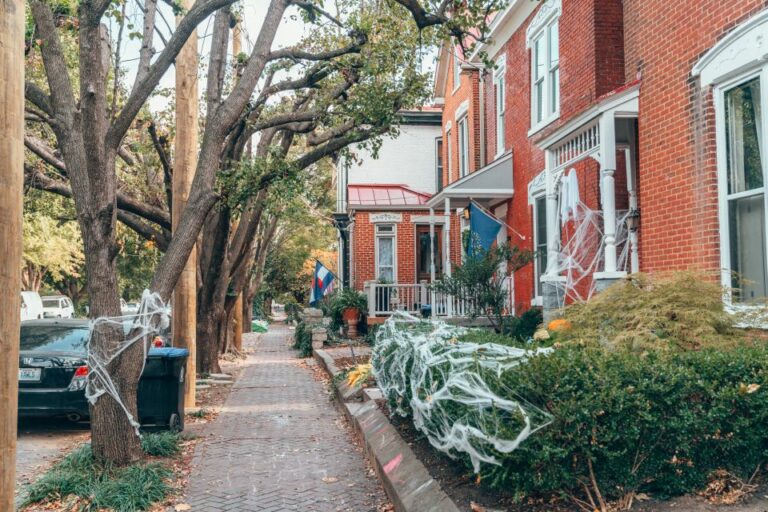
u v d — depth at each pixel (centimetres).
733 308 676
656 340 590
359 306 2256
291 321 5178
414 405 639
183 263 792
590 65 1136
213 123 818
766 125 671
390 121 1316
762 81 676
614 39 1126
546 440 431
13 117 472
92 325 738
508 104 1666
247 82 832
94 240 738
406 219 2411
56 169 1340
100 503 630
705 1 764
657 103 864
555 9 1318
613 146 916
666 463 457
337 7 1379
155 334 775
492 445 451
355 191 2552
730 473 466
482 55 1087
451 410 532
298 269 5409
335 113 1321
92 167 734
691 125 790
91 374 733
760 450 465
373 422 845
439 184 2645
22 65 481
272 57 1023
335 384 1264
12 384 468
